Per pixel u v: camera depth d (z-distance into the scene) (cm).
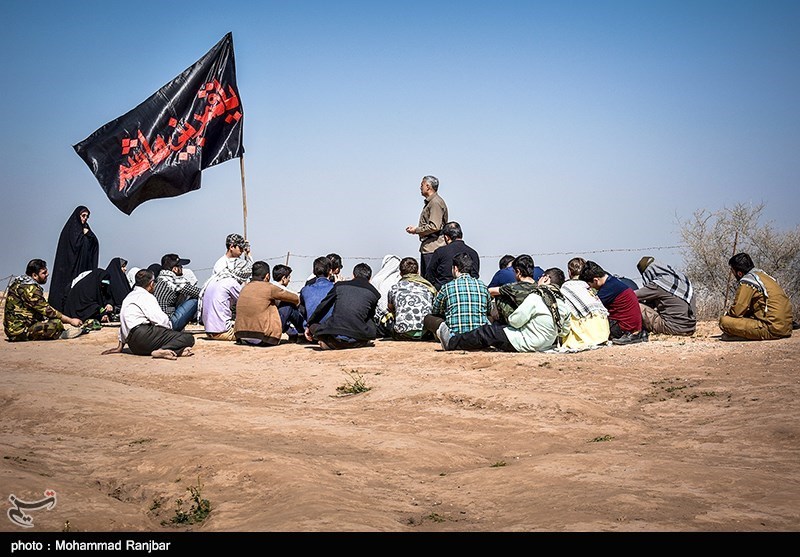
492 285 1323
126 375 1010
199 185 1476
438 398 821
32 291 1388
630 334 1161
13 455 590
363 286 1229
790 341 1066
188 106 1477
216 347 1273
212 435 665
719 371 917
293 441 654
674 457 578
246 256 1473
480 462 605
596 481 504
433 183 1416
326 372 1005
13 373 948
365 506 466
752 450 600
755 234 1833
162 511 485
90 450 630
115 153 1441
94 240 1641
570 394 839
